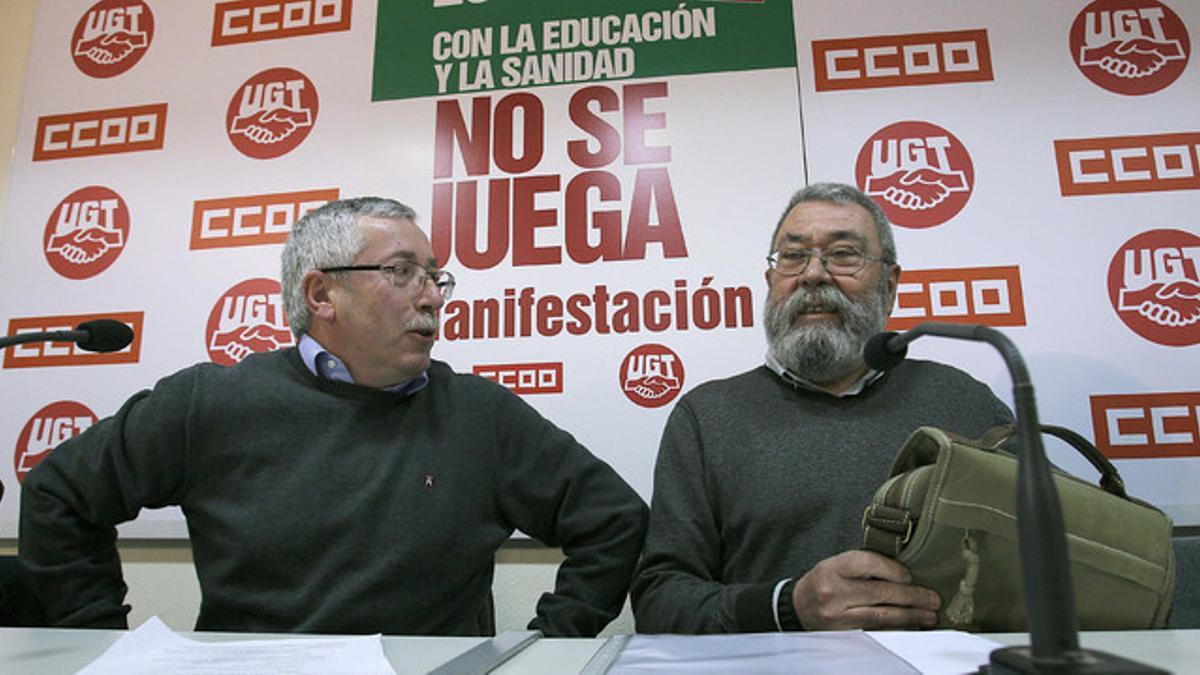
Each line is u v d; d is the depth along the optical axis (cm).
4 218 183
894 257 140
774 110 170
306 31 187
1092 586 80
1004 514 77
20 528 117
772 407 129
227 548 113
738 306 161
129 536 162
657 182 169
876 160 166
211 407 119
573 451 127
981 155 163
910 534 82
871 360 69
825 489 117
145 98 188
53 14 196
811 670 57
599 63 177
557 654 70
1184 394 149
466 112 178
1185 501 146
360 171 177
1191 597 111
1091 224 158
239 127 183
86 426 170
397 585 112
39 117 190
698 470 125
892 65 170
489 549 121
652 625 111
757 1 176
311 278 125
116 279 177
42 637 81
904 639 68
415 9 185
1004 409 130
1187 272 154
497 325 166
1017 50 168
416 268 126
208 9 192
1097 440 150
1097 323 154
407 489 116
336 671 62
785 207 163
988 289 157
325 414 121
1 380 173
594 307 164
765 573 116
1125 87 164
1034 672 43
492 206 171
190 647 71
